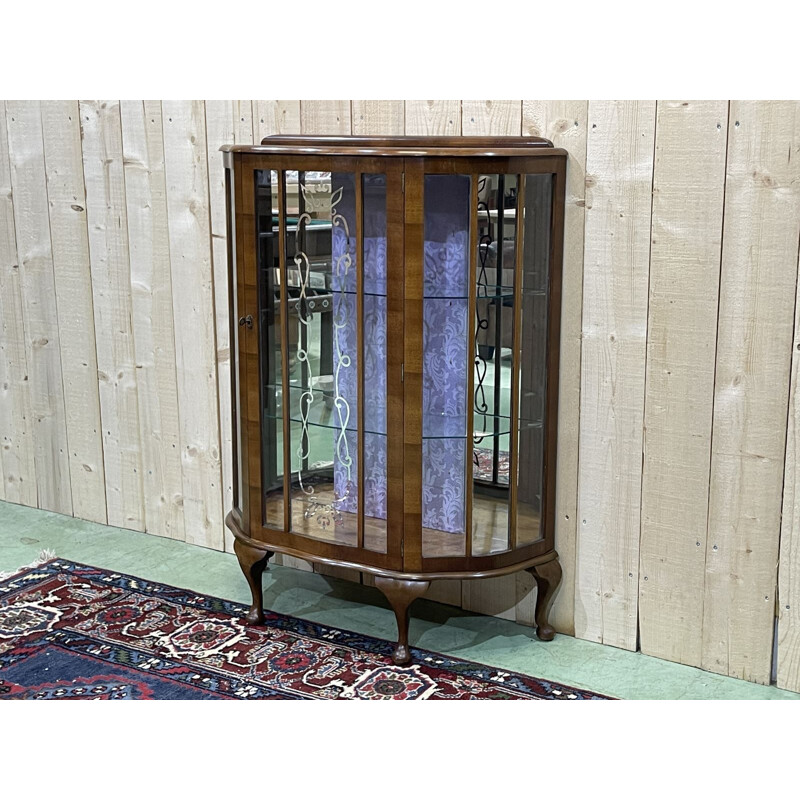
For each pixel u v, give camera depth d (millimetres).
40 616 3094
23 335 3910
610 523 2832
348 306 2672
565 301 2770
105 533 3793
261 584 3105
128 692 2664
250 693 2656
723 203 2496
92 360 3752
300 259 2717
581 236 2713
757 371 2529
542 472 2824
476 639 2953
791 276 2439
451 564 2717
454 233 2590
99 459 3838
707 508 2670
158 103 3352
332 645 2916
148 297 3549
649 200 2596
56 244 3717
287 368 2795
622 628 2881
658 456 2717
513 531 2770
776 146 2404
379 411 2695
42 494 4039
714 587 2703
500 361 2674
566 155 2676
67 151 3592
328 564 2801
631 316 2680
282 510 2887
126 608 3152
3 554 3584
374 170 2527
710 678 2725
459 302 2629
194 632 2994
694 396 2631
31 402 3965
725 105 2453
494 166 2525
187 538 3691
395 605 2727
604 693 2652
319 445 2789
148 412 3664
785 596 2605
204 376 3488
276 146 2674
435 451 2703
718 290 2543
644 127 2570
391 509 2693
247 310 2816
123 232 3541
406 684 2697
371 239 2600
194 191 3348
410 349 2584
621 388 2734
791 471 2533
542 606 2910
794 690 2646
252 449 2891
